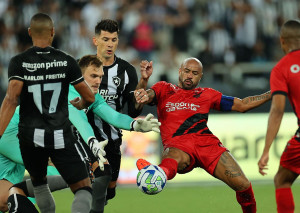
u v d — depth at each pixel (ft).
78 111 62.03
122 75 72.54
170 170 62.64
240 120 129.90
